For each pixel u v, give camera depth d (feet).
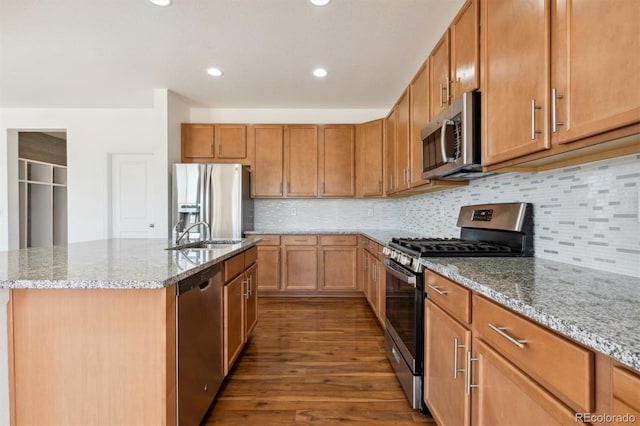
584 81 3.18
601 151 3.98
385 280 8.47
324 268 13.67
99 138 14.89
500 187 6.66
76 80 11.57
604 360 2.14
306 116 14.93
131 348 4.03
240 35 8.55
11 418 4.03
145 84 11.97
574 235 4.74
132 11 7.48
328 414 5.93
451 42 6.48
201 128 13.97
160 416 4.01
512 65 4.38
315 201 15.31
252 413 5.97
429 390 5.46
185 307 4.59
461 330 4.18
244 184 13.28
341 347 8.83
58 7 7.31
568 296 3.06
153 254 6.17
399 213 15.05
